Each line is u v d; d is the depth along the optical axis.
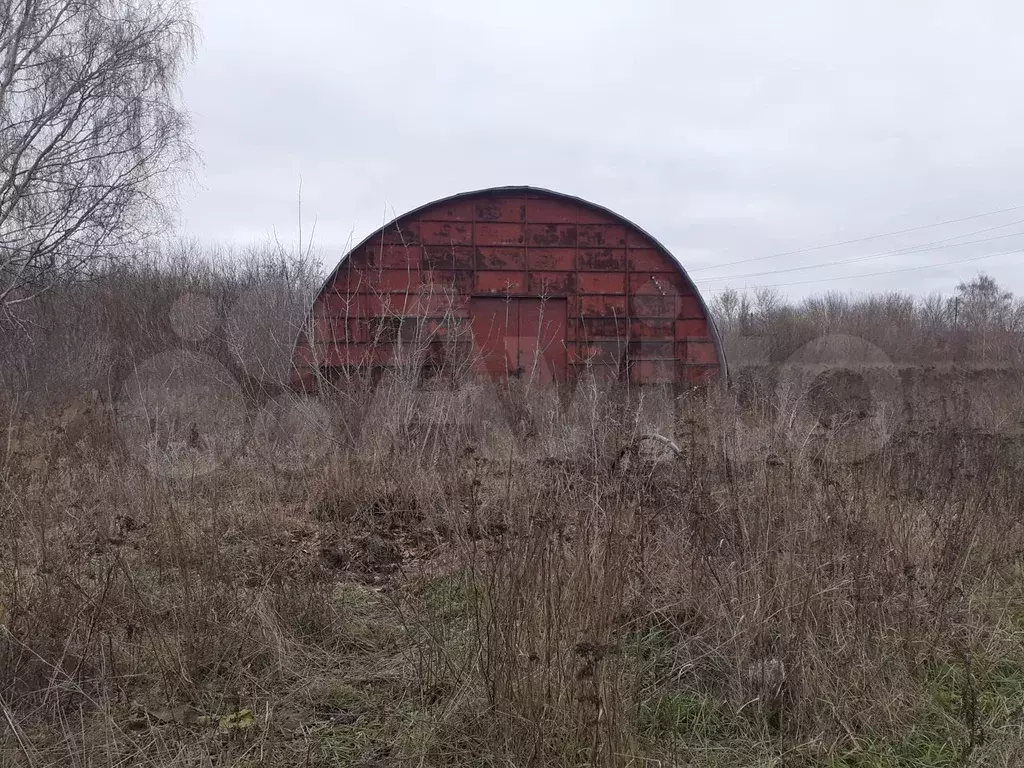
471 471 6.61
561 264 11.70
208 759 3.41
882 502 5.70
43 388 10.42
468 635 4.31
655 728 3.80
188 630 4.17
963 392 10.84
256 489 6.49
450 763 3.53
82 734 3.38
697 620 4.55
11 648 3.90
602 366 11.66
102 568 4.59
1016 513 6.38
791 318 31.02
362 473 7.12
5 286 15.76
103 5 17.78
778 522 4.63
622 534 4.29
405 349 9.76
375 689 4.09
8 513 5.18
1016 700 4.06
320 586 4.86
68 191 16.61
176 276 15.45
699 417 7.71
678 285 11.88
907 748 3.73
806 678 3.92
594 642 3.46
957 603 4.90
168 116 18.61
